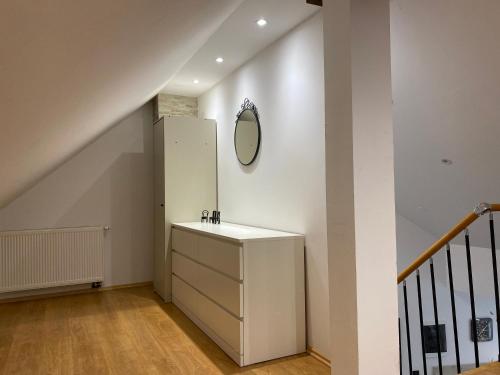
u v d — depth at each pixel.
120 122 4.80
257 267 2.66
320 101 2.69
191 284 3.54
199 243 3.33
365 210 1.48
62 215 4.51
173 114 4.91
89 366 2.58
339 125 1.53
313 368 2.56
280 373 2.49
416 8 2.00
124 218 4.82
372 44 1.51
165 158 4.22
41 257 4.29
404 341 4.25
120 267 4.80
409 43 2.20
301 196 2.90
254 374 2.47
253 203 3.62
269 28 2.99
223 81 4.28
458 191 3.21
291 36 3.01
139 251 4.90
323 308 2.65
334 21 1.54
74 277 4.45
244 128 3.76
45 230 4.32
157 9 1.27
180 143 4.30
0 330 3.28
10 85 0.96
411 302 4.30
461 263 4.18
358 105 1.47
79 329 3.30
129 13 1.08
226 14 2.48
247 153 3.70
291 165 3.03
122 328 3.33
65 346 2.92
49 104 1.43
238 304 2.61
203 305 3.24
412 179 3.45
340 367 1.54
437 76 2.26
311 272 2.78
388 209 1.53
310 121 2.79
